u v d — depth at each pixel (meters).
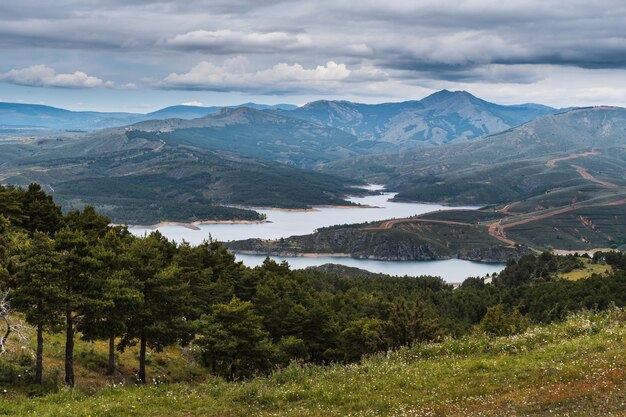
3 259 48.25
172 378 58.81
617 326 35.34
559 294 133.00
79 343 58.88
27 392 40.28
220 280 93.62
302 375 37.72
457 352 37.34
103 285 46.31
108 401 33.81
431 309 130.62
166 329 53.75
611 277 135.25
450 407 26.03
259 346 61.09
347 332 78.25
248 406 32.00
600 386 25.22
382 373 34.03
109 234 60.72
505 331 79.00
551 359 31.11
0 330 50.22
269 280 99.69
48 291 42.34
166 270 56.47
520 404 24.80
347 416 27.17
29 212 87.75
